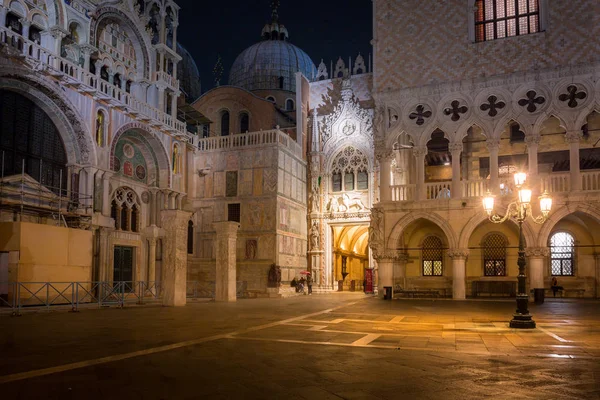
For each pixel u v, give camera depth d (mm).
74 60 32469
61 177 31094
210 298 38156
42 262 27219
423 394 8211
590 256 36562
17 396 7910
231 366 10344
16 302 25047
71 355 11570
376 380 9172
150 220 38844
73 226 31031
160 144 38750
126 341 13836
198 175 46656
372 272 46781
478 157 40812
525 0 35625
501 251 38094
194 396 7980
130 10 37250
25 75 27844
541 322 19344
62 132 31719
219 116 56688
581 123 32969
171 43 42156
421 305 29031
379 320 20094
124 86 37062
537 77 34062
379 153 37188
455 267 34375
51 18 30688
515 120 34375
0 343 13414
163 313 23328
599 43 33094
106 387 8523
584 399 7945
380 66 37875
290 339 14391
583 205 32031
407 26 37594
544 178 33375
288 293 43469
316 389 8484
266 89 70812
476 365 10602
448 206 34719
